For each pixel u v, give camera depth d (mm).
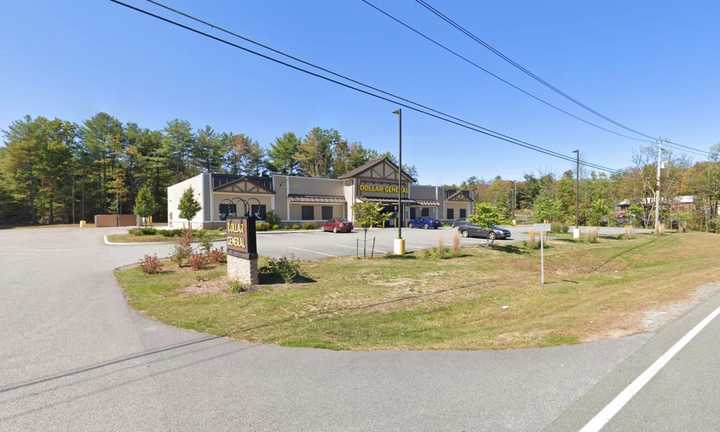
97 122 59500
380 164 43062
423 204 45594
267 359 4840
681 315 6680
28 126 54625
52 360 4777
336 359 4832
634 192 46438
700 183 39531
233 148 71125
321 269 12977
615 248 22406
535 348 5105
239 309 7582
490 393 3766
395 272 12812
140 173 60312
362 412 3422
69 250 18344
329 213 41156
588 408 3418
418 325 7223
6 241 23891
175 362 4730
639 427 3088
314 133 70625
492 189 86500
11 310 7309
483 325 7242
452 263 15375
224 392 3869
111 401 3682
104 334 5867
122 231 35188
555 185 70875
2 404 3619
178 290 9281
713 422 3152
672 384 3885
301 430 3127
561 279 12820
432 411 3424
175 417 3367
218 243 22031
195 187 34500
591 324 6234
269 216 35500
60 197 56062
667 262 19656
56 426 3229
